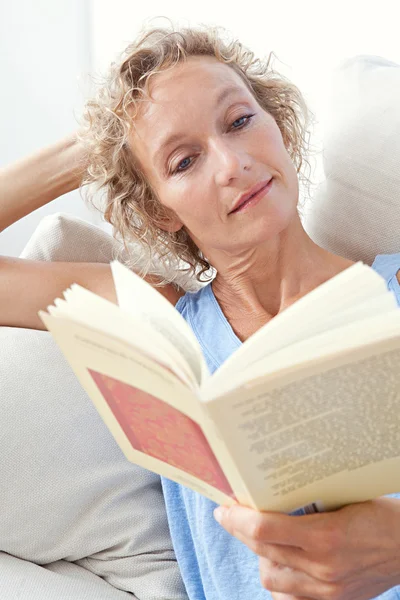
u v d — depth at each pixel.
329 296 0.70
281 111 1.39
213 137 1.16
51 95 2.77
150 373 0.72
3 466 1.20
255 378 0.67
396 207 1.30
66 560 1.27
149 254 1.41
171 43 1.21
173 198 1.21
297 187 1.19
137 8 2.48
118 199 1.38
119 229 1.41
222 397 0.67
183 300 1.39
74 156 1.43
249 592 1.14
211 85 1.17
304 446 0.73
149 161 1.23
